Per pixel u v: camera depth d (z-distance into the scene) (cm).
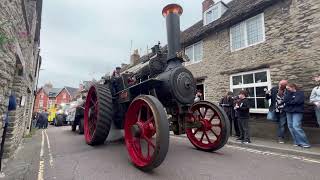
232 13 1039
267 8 852
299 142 584
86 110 614
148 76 495
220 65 1049
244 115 654
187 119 459
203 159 437
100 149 521
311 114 674
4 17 327
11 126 471
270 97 697
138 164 364
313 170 379
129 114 414
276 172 363
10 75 400
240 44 970
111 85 597
